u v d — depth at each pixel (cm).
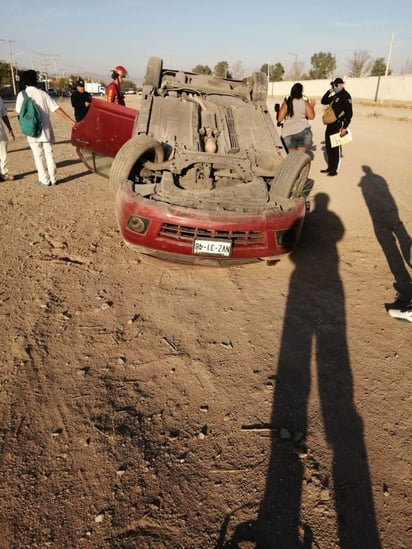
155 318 356
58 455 225
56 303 369
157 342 324
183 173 473
